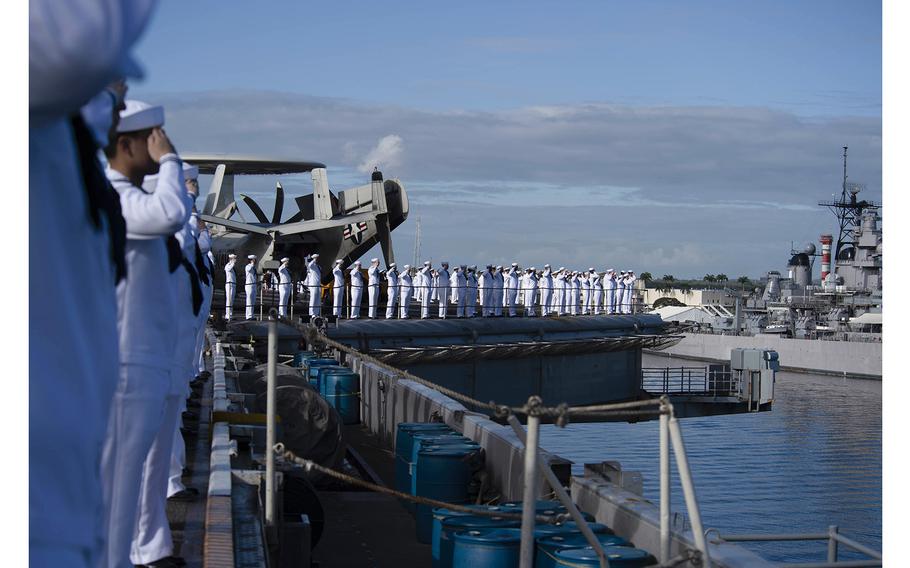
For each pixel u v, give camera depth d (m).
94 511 2.24
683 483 5.38
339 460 14.42
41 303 2.11
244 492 8.37
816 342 71.19
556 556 6.74
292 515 9.02
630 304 50.16
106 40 1.80
